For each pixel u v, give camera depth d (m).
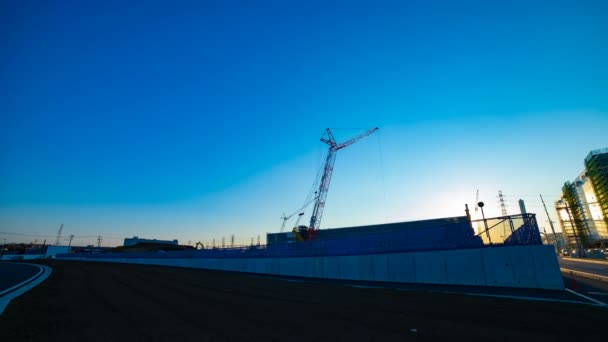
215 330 7.25
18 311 9.34
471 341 6.27
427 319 8.35
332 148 84.06
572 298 11.45
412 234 19.03
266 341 6.36
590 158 82.69
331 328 7.43
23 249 112.56
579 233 94.88
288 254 27.83
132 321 8.17
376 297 12.84
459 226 17.22
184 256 44.41
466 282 15.81
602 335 6.52
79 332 7.00
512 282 14.43
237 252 34.53
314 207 80.62
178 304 10.98
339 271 22.69
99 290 14.84
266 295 13.57
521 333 6.81
